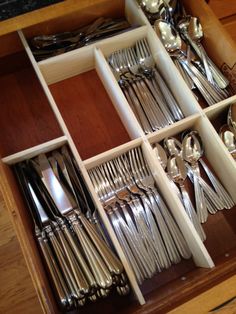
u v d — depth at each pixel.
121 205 0.87
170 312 0.58
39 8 0.78
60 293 0.75
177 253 0.84
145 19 0.93
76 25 0.98
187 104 0.91
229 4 1.02
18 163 0.85
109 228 0.75
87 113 0.99
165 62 0.93
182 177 0.90
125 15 1.03
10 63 0.99
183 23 0.98
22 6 0.76
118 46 0.97
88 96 1.01
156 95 0.96
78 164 0.81
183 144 0.92
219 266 0.72
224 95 0.94
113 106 1.00
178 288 0.70
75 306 0.76
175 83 0.93
